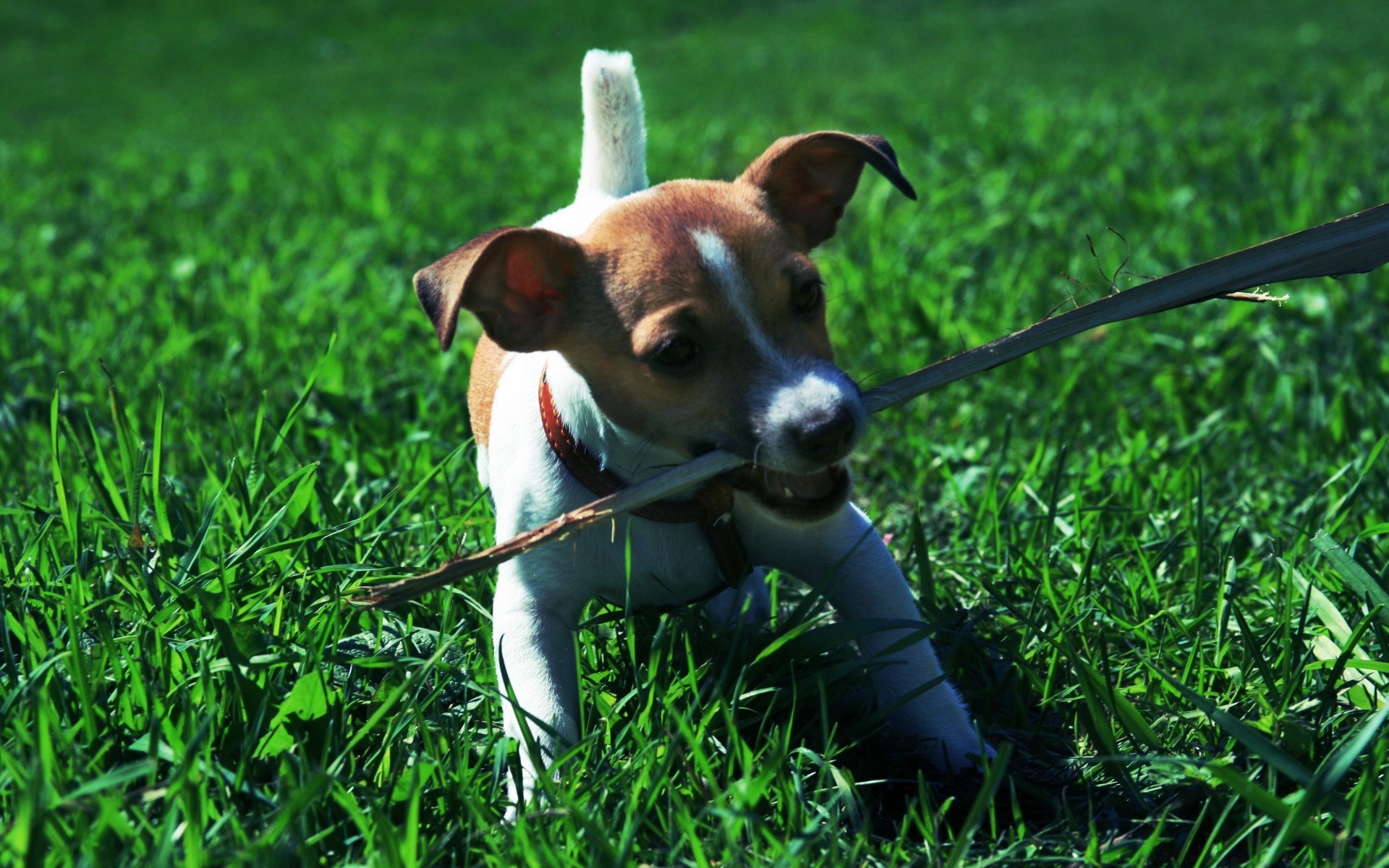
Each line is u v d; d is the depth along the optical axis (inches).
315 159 107.4
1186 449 41.7
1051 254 58.1
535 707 32.0
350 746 30.3
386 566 34.9
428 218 76.9
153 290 59.9
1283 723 31.0
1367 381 43.8
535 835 29.0
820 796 31.1
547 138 112.0
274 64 242.5
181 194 93.2
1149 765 30.9
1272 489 40.4
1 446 42.3
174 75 237.1
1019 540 37.6
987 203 69.3
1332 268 31.0
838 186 34.3
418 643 34.0
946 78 157.4
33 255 70.9
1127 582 35.7
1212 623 34.6
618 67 38.7
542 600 33.2
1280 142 78.9
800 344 32.1
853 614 33.7
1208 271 31.3
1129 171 74.5
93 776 29.5
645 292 31.8
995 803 31.5
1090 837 29.9
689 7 270.8
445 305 31.3
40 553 34.4
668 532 33.2
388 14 281.6
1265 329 47.6
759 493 32.0
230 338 51.4
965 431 44.1
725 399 31.6
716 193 33.2
